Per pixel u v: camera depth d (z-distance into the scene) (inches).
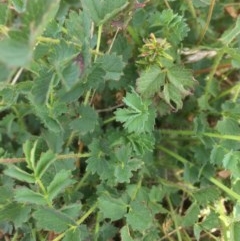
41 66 5.0
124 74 6.4
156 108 6.3
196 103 6.9
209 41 6.9
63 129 5.9
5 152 6.0
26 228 5.8
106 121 6.4
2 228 5.9
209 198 5.9
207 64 6.8
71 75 4.3
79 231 5.1
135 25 6.1
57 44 4.6
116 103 6.8
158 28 6.1
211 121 7.0
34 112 6.3
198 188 6.3
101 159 5.9
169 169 6.9
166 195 6.6
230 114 6.2
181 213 6.8
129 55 6.3
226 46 6.1
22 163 6.3
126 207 5.7
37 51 4.8
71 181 5.0
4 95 5.4
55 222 5.0
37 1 3.6
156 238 5.9
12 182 6.0
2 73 3.6
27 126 7.1
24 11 3.7
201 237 6.6
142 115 5.6
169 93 5.8
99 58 5.3
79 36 5.1
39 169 4.8
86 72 4.8
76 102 5.8
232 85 7.3
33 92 4.5
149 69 5.7
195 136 6.3
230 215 6.2
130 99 5.5
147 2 6.1
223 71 7.2
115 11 5.0
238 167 5.8
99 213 5.9
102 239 5.9
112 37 6.3
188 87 5.9
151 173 6.7
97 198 5.9
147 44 5.7
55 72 4.5
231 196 6.1
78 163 6.4
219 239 6.1
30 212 5.5
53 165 5.7
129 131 5.6
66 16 6.2
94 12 5.1
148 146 5.9
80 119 5.8
